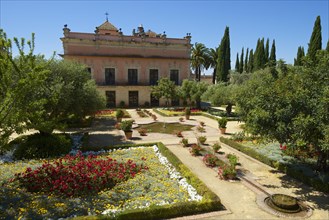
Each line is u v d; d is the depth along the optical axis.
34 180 6.82
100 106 16.14
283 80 7.45
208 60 42.28
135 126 17.83
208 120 20.98
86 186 6.50
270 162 9.18
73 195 6.23
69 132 15.53
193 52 41.19
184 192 6.54
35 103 6.73
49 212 5.39
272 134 6.82
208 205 5.81
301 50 33.88
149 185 6.77
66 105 11.06
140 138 13.95
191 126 18.19
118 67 30.73
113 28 35.28
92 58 29.45
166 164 8.86
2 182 6.82
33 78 6.09
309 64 7.52
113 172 7.59
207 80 50.50
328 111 5.85
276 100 6.70
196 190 6.66
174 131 16.25
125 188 6.67
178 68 33.38
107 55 29.48
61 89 10.70
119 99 30.83
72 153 10.22
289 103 6.48
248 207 6.09
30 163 8.70
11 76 5.98
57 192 6.34
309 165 8.66
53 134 11.09
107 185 6.86
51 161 8.91
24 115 6.34
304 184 7.50
